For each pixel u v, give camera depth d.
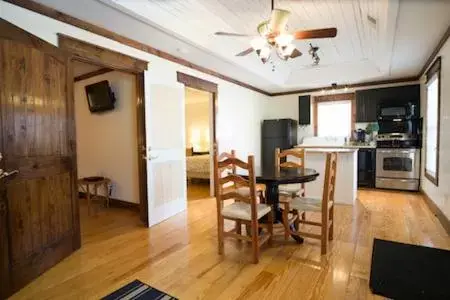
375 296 1.83
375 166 5.46
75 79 4.72
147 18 2.71
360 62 5.20
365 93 5.79
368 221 3.38
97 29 2.87
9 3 2.21
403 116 5.22
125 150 4.19
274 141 6.43
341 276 2.09
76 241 2.62
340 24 3.33
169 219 3.64
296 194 3.20
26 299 1.84
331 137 6.31
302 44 4.12
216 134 5.00
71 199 2.56
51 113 2.29
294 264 2.30
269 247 2.65
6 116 1.84
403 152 5.17
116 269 2.24
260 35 2.61
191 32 3.30
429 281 1.99
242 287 1.95
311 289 1.92
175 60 3.92
